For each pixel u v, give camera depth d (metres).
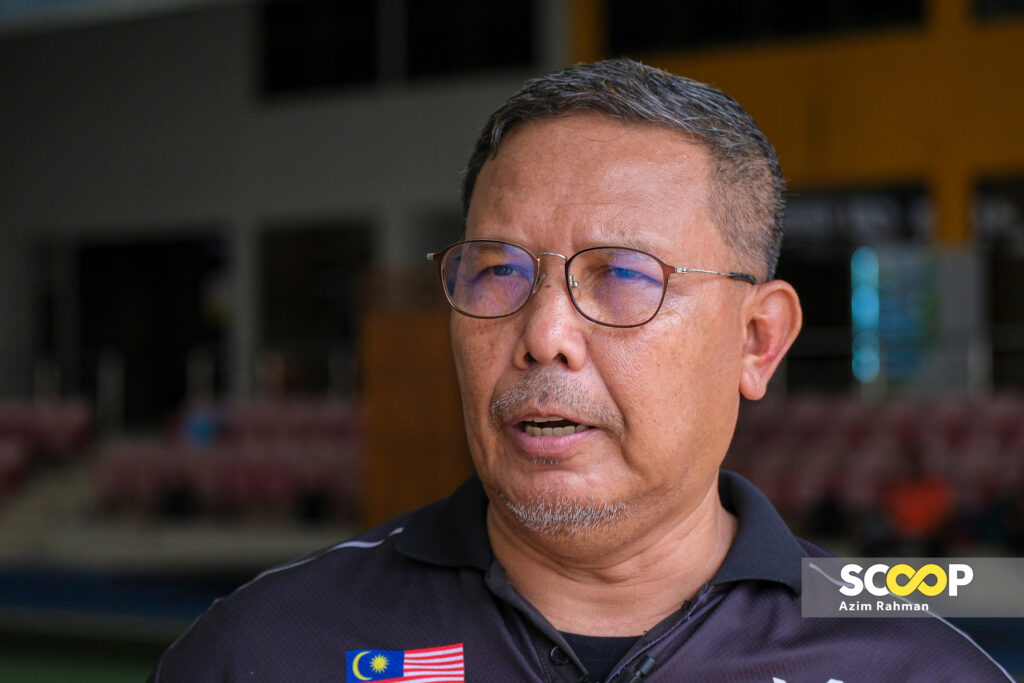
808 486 5.35
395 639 0.91
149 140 10.36
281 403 7.36
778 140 8.50
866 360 7.15
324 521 5.97
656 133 0.86
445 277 0.91
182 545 5.62
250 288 10.02
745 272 0.91
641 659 0.87
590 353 0.83
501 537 0.94
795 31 8.48
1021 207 7.73
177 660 0.96
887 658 0.88
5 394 10.14
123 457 6.40
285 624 0.94
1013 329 7.66
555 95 0.86
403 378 5.17
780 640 0.88
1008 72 7.73
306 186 9.86
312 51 9.88
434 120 9.40
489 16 9.27
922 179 8.04
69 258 10.83
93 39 10.48
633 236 0.83
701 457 0.89
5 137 10.82
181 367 10.48
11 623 4.29
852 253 8.23
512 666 0.88
